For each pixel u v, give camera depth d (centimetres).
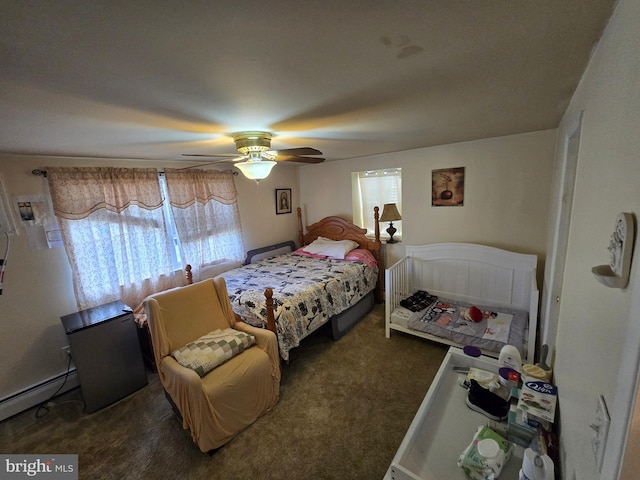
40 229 239
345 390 231
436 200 334
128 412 223
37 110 129
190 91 116
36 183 237
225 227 368
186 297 223
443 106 158
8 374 228
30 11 61
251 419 200
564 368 109
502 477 99
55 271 248
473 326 261
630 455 42
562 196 166
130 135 186
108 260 269
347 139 242
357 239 412
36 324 239
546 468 87
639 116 49
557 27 80
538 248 279
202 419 172
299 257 409
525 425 111
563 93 140
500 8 71
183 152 264
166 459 180
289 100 133
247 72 102
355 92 127
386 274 294
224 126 172
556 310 153
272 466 171
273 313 231
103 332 229
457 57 98
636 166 49
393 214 369
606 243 68
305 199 477
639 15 52
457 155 311
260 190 422
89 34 73
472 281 312
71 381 256
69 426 212
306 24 74
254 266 372
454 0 67
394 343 296
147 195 296
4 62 85
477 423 123
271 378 214
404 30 80
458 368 156
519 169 278
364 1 65
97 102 123
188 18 68
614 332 55
